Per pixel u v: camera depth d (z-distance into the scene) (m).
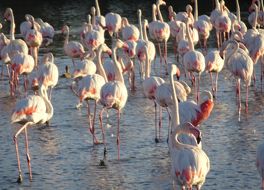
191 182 10.34
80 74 18.98
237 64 17.28
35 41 24.11
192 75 20.41
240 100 18.45
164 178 12.84
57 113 18.12
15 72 20.02
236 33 22.53
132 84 20.73
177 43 25.25
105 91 14.17
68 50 23.42
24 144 15.41
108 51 16.52
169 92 14.46
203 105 12.80
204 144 14.92
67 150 14.81
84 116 17.80
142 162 13.81
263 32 25.31
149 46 21.55
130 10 38.41
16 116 13.24
